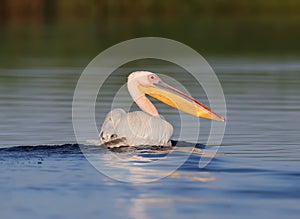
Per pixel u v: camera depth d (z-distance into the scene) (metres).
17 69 25.67
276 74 24.53
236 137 14.46
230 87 21.64
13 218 9.14
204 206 9.56
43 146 12.55
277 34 36.88
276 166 11.68
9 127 15.56
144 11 46.53
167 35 35.03
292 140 14.10
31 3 43.97
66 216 9.21
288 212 9.32
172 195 10.02
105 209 9.45
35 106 18.31
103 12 45.56
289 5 48.75
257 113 17.34
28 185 10.34
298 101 19.09
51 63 27.20
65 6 44.81
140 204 9.65
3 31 38.19
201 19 44.00
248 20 43.59
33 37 35.38
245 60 28.36
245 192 10.13
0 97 19.75
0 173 11.02
